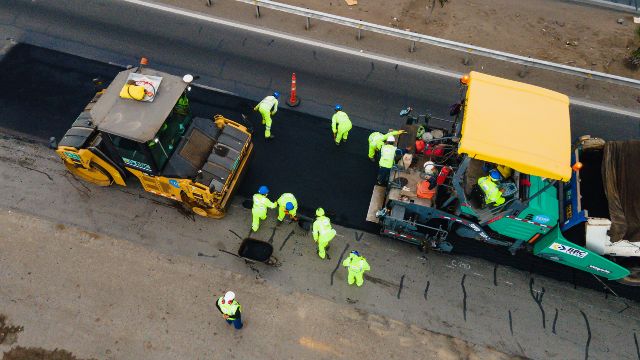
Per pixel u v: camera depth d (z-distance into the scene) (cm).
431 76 1443
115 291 1024
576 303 1059
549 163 884
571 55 1513
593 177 1084
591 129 1331
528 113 941
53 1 1567
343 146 1296
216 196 1063
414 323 1017
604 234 973
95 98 1180
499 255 1125
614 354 995
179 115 1062
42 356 938
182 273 1059
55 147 1169
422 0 1655
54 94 1338
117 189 1181
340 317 1018
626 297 1071
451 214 1048
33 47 1439
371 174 1250
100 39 1473
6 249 1066
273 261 1081
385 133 1325
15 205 1131
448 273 1091
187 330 984
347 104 1374
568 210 1009
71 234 1098
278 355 965
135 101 990
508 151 891
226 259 1088
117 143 1006
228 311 888
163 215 1146
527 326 1023
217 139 1126
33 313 984
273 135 1300
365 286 1062
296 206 1088
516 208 976
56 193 1159
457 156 1072
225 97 1369
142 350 956
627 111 1380
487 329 1016
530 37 1560
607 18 1633
